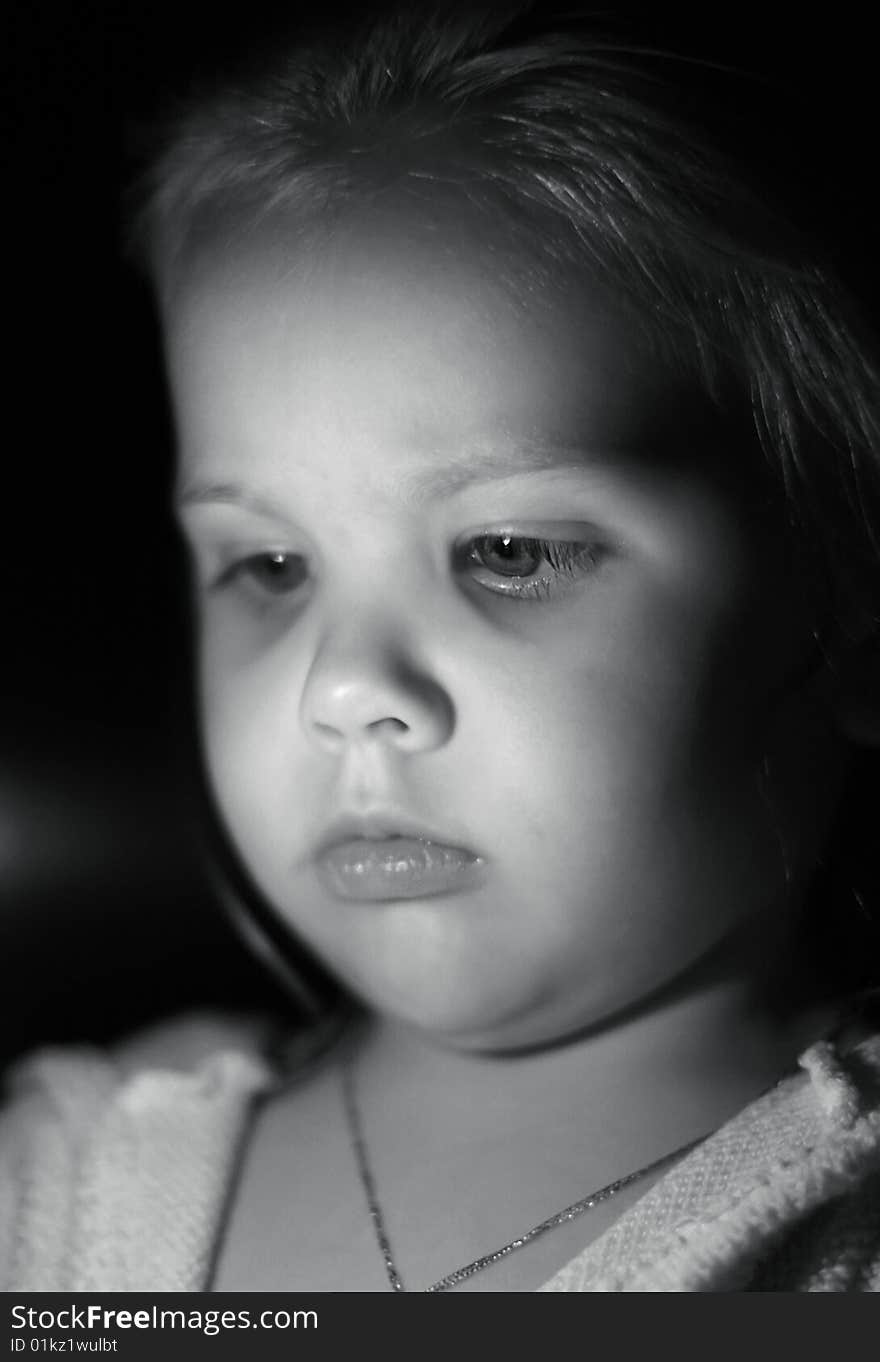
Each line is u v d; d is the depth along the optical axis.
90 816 1.22
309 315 0.74
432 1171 0.79
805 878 0.81
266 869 0.81
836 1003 0.84
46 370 1.16
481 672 0.72
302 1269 0.77
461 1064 0.82
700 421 0.75
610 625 0.73
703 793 0.75
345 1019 0.96
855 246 0.80
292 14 0.86
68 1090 0.94
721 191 0.77
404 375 0.72
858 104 0.83
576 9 0.81
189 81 0.92
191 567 0.91
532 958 0.75
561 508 0.73
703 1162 0.73
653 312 0.75
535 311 0.73
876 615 0.81
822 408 0.79
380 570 0.73
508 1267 0.74
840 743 0.81
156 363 1.14
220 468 0.77
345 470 0.73
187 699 1.04
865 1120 0.72
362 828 0.75
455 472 0.72
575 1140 0.78
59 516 1.18
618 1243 0.71
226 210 0.79
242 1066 0.91
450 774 0.73
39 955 1.19
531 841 0.73
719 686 0.75
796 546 0.78
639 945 0.76
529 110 0.76
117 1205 0.83
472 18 0.80
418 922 0.75
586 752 0.73
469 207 0.74
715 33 0.82
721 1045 0.80
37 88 1.09
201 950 1.20
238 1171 0.84
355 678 0.71
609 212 0.75
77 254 1.13
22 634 1.20
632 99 0.77
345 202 0.75
